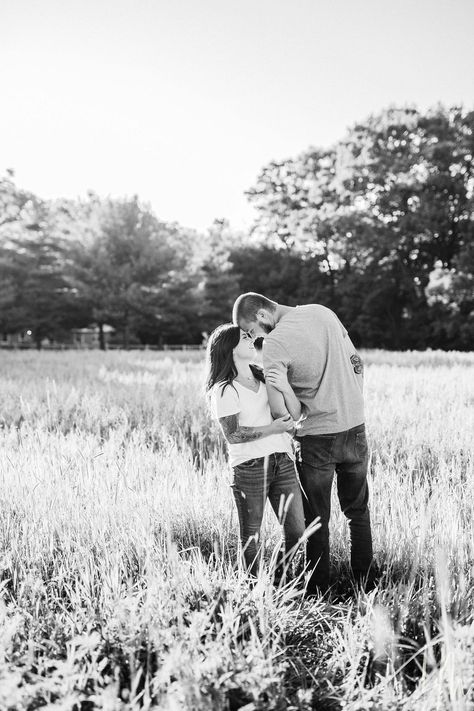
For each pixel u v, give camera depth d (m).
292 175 50.97
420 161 40.81
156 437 7.36
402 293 42.56
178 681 2.05
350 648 2.50
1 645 2.23
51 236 42.25
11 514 4.15
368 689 2.36
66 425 8.22
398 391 10.05
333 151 47.91
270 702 2.03
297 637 2.64
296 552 3.41
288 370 3.39
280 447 3.42
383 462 5.94
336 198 45.72
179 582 2.67
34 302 40.62
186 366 18.20
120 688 2.29
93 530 3.65
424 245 41.72
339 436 3.39
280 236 53.53
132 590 2.98
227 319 46.38
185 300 42.81
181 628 2.27
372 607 2.73
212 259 47.88
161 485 4.46
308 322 3.38
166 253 41.22
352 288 42.50
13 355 26.28
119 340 51.75
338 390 3.38
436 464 5.76
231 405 3.33
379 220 41.12
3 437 6.50
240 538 3.41
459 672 2.03
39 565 3.43
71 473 4.71
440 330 40.12
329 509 3.46
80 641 2.24
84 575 3.05
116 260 40.94
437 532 3.61
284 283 49.88
